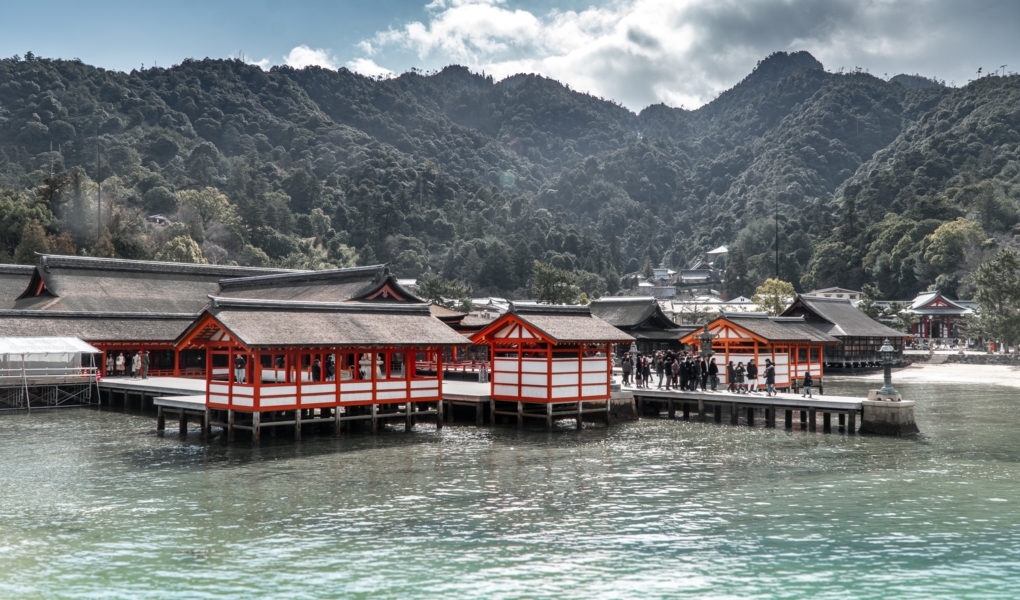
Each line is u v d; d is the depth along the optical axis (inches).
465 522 879.7
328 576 703.1
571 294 5002.5
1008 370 3627.0
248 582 688.4
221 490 1040.2
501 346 1708.9
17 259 4613.7
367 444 1421.0
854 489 1061.8
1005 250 3988.7
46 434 1560.0
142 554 765.3
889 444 1465.3
